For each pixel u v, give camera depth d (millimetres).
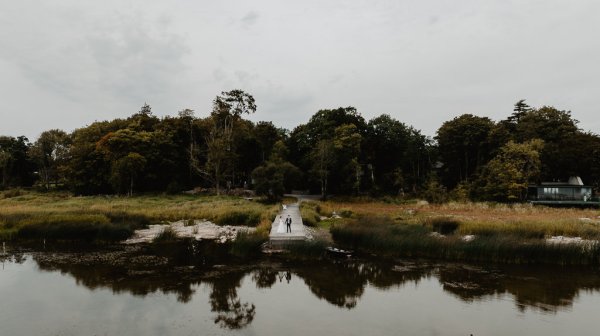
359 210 44969
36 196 57719
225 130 64250
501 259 21375
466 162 71875
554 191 53969
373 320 12961
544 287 16766
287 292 16016
